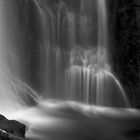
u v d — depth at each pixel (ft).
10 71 80.79
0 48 81.97
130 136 60.39
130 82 88.12
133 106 86.17
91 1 94.73
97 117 73.26
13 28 84.17
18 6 85.35
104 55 92.43
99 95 86.58
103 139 57.72
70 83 87.61
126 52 90.17
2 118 49.57
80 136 58.54
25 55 84.43
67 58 89.56
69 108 78.23
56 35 90.02
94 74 87.76
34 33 86.79
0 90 75.31
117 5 93.56
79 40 92.53
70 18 92.38
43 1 90.38
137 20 89.25
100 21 94.48
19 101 75.31
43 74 85.87
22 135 47.19
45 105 78.33
